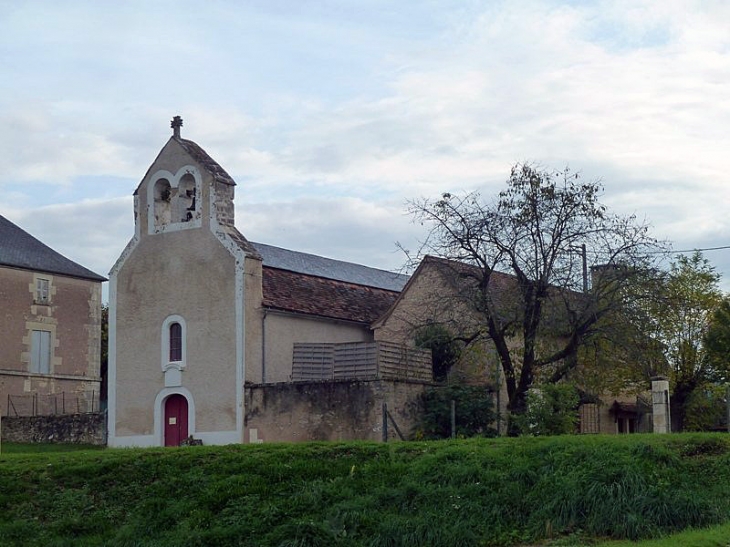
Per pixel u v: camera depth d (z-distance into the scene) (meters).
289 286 38.03
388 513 19.69
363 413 31.39
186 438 34.84
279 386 33.09
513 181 31.55
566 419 28.34
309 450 23.06
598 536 18.59
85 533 20.92
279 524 19.69
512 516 19.39
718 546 17.02
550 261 31.00
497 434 32.03
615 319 30.78
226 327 34.62
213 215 35.50
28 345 48.72
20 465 23.66
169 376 35.62
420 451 22.61
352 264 46.03
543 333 30.95
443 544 18.58
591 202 31.41
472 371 34.97
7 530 20.89
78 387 50.91
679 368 39.78
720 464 20.86
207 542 19.33
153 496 21.69
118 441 36.44
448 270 32.00
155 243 36.78
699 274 40.38
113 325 37.25
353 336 39.09
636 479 19.41
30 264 49.25
